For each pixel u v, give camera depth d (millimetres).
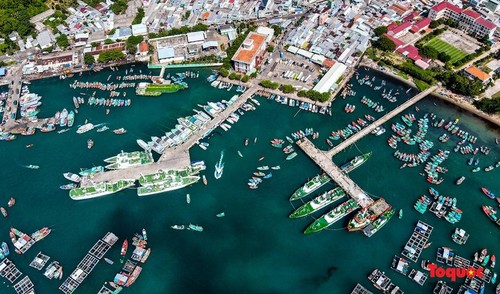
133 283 194750
